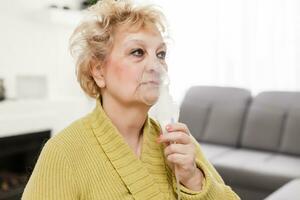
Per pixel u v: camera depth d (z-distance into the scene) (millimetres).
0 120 2883
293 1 3477
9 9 3230
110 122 784
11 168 3141
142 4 813
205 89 3635
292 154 2979
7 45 3232
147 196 764
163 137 756
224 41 3893
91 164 761
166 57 823
